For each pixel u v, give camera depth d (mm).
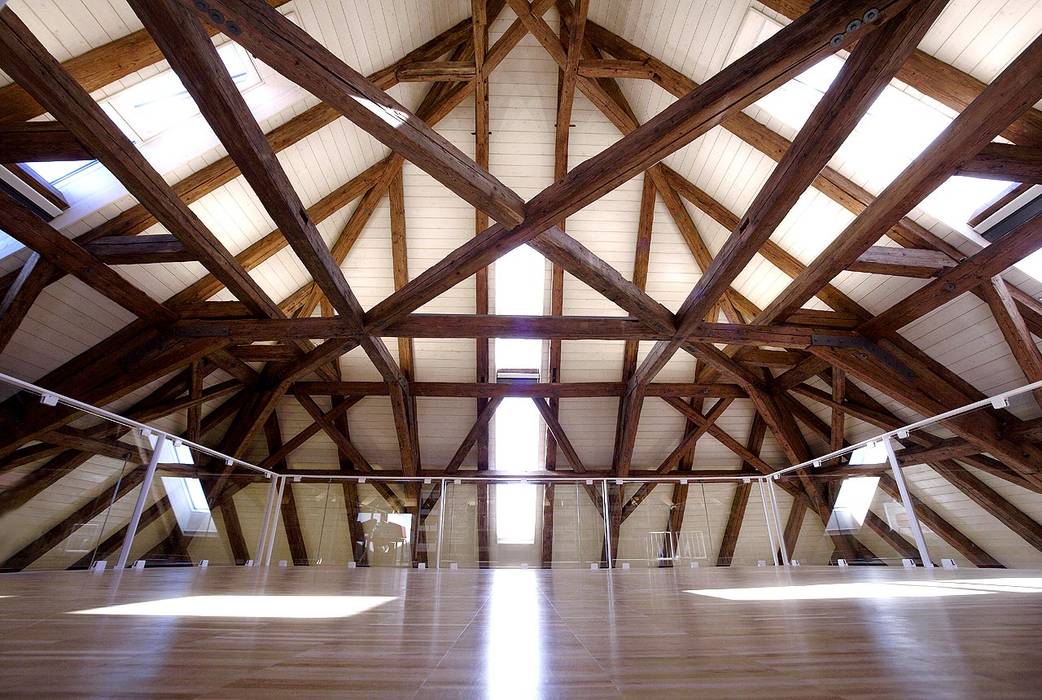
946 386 6852
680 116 3684
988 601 1660
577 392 9789
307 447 10930
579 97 7543
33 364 6141
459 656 779
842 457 5582
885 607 1520
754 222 4699
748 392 8891
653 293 8969
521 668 686
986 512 4578
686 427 10852
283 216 4473
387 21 6164
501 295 9102
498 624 1233
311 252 4984
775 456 11203
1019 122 4508
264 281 7656
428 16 6590
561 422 10602
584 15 5984
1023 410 4484
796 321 6977
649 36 6488
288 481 6469
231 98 3467
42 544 3379
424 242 8484
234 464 5570
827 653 761
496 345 9734
